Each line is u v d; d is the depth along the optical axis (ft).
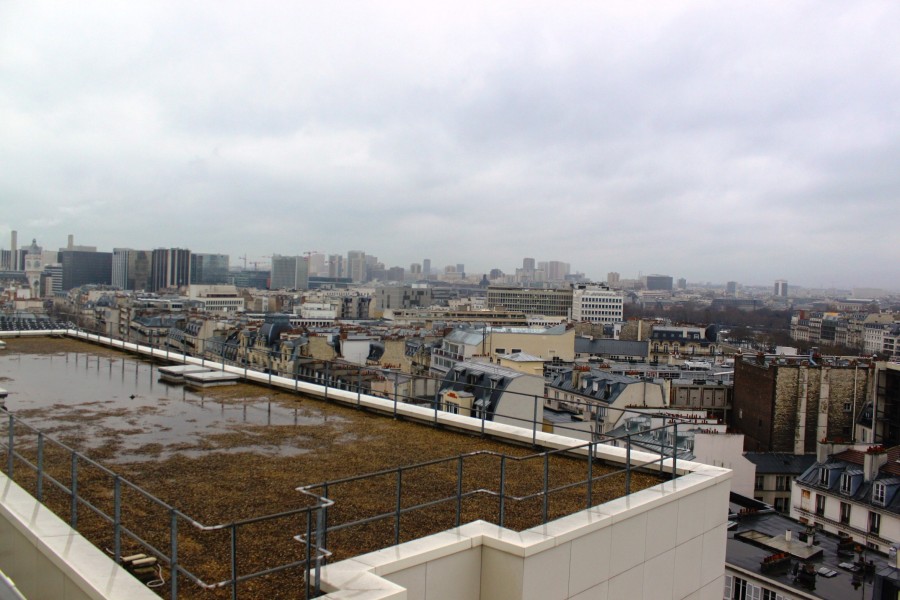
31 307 651.25
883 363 268.62
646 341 464.24
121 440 57.67
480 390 168.04
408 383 223.10
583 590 37.45
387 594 28.53
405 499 44.06
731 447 211.82
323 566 31.27
